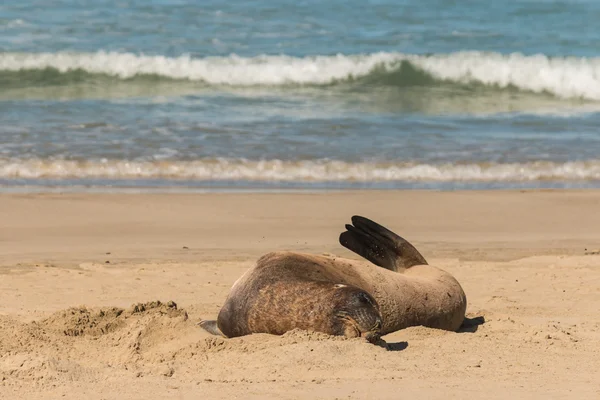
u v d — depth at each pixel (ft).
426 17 372.58
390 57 299.17
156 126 229.86
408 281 93.50
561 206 175.52
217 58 296.10
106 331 91.09
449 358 79.92
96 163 196.54
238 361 76.59
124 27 337.31
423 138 229.04
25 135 216.13
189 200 172.14
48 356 75.46
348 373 73.36
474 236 154.10
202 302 108.99
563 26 364.79
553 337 90.02
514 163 208.44
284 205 170.30
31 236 146.51
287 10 372.58
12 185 180.75
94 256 135.13
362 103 269.64
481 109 267.80
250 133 226.58
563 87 290.56
